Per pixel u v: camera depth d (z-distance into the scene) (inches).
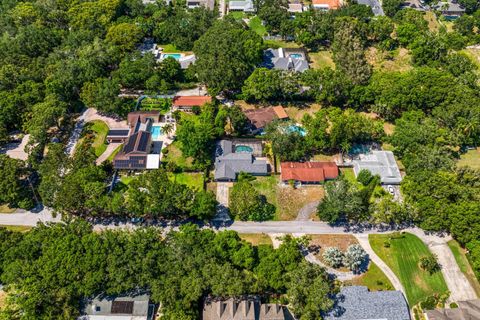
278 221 4785.9
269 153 5595.5
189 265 3826.3
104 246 3878.0
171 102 6491.1
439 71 6200.8
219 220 4778.5
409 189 4771.2
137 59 6820.9
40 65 6614.2
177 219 4783.5
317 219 4810.5
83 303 3804.1
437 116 5659.5
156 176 4694.9
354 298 3838.6
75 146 5728.3
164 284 3718.0
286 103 6481.3
